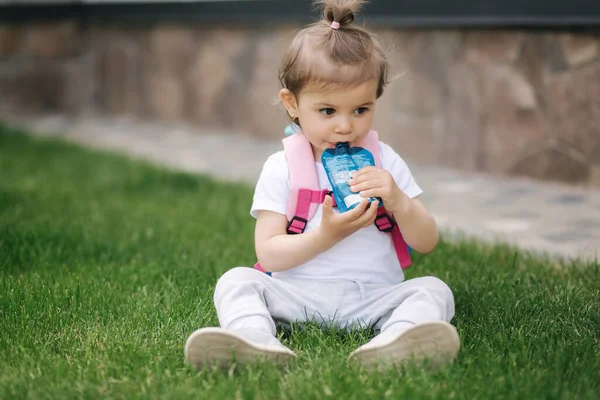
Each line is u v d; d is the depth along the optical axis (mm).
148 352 2189
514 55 4859
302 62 2223
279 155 2412
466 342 2246
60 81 8641
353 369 2014
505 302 2586
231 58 7152
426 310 2160
